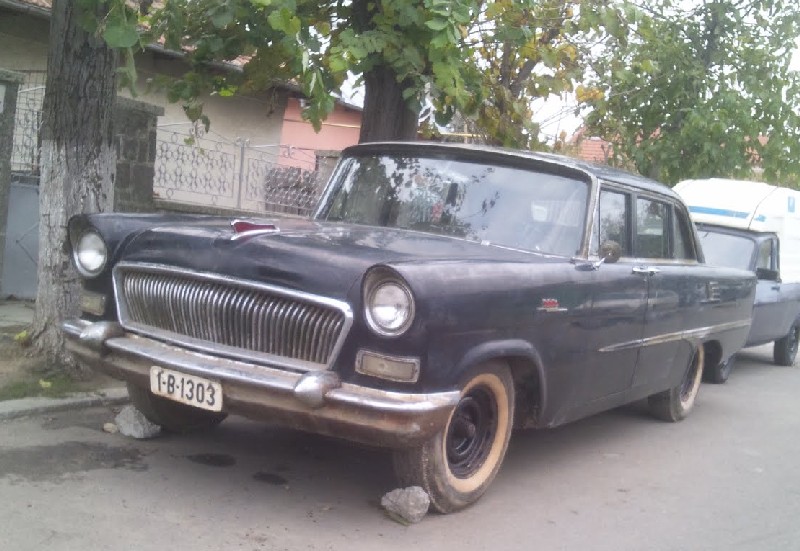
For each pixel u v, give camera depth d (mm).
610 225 5523
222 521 4172
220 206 10797
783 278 11109
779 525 4895
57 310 6156
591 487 5367
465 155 5539
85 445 5094
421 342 3785
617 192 5633
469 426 4535
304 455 5340
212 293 4191
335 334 3873
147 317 4523
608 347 5320
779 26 12945
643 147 12883
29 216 9023
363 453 5480
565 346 4840
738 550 4457
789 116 12961
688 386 7453
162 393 4305
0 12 10750
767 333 10312
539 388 4754
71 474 4594
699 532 4691
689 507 5121
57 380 6023
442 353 3887
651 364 6078
